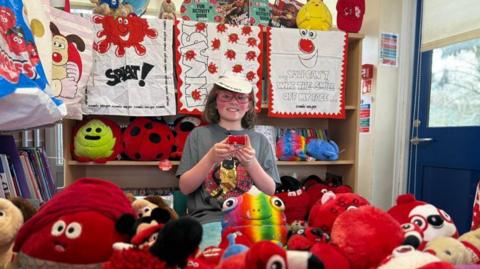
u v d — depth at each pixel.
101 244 0.62
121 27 1.84
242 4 2.13
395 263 0.55
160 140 1.97
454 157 2.23
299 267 0.46
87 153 1.84
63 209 0.65
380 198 2.54
